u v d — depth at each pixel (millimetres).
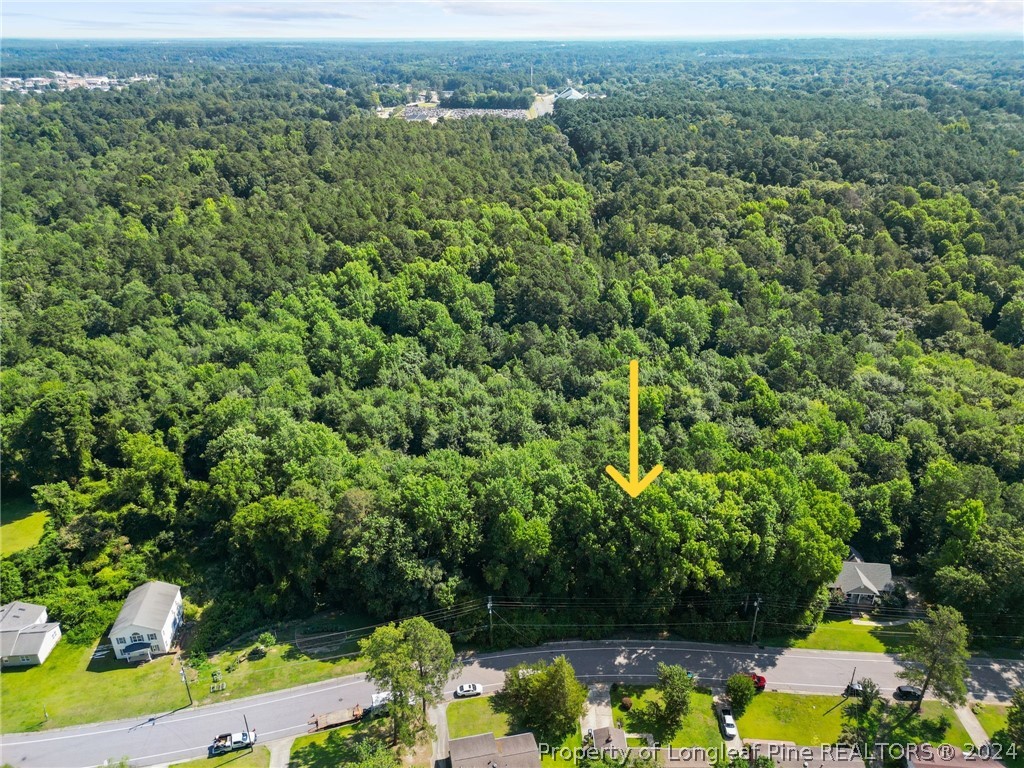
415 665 62969
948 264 148625
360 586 80625
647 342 135000
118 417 107188
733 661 75125
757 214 170125
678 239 162375
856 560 87688
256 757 62750
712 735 65875
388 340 136000
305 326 133375
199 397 110938
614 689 70750
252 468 90688
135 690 70438
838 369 120500
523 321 143750
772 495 79938
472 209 173375
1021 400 109562
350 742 64312
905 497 90625
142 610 75562
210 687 70875
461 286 146500
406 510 79562
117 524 92312
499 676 72812
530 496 81500
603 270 154375
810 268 152625
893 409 108438
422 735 64688
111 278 145750
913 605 83125
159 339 128375
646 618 78688
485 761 58938
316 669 73312
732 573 76875
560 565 78000
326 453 93562
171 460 95438
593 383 121500
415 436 110500
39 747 63938
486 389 120625
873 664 74875
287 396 110250
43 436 100438
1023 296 138875
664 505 76125
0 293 136000
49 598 80625
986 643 76875
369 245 156875
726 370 123750
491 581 77562
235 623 79750
